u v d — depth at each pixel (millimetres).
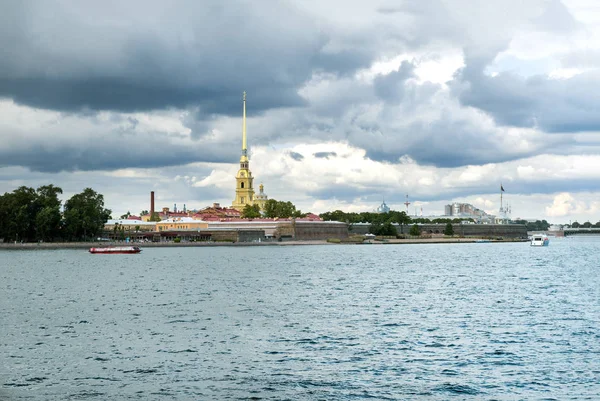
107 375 57812
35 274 162500
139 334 75000
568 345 67875
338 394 52531
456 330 76688
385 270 175375
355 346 68188
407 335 73812
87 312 92312
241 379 56500
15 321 84438
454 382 55188
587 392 52562
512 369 58844
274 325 80562
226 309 94688
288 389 53812
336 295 112688
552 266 192375
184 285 131625
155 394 52781
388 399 51375
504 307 96125
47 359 63188
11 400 51406
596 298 106312
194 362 61969
